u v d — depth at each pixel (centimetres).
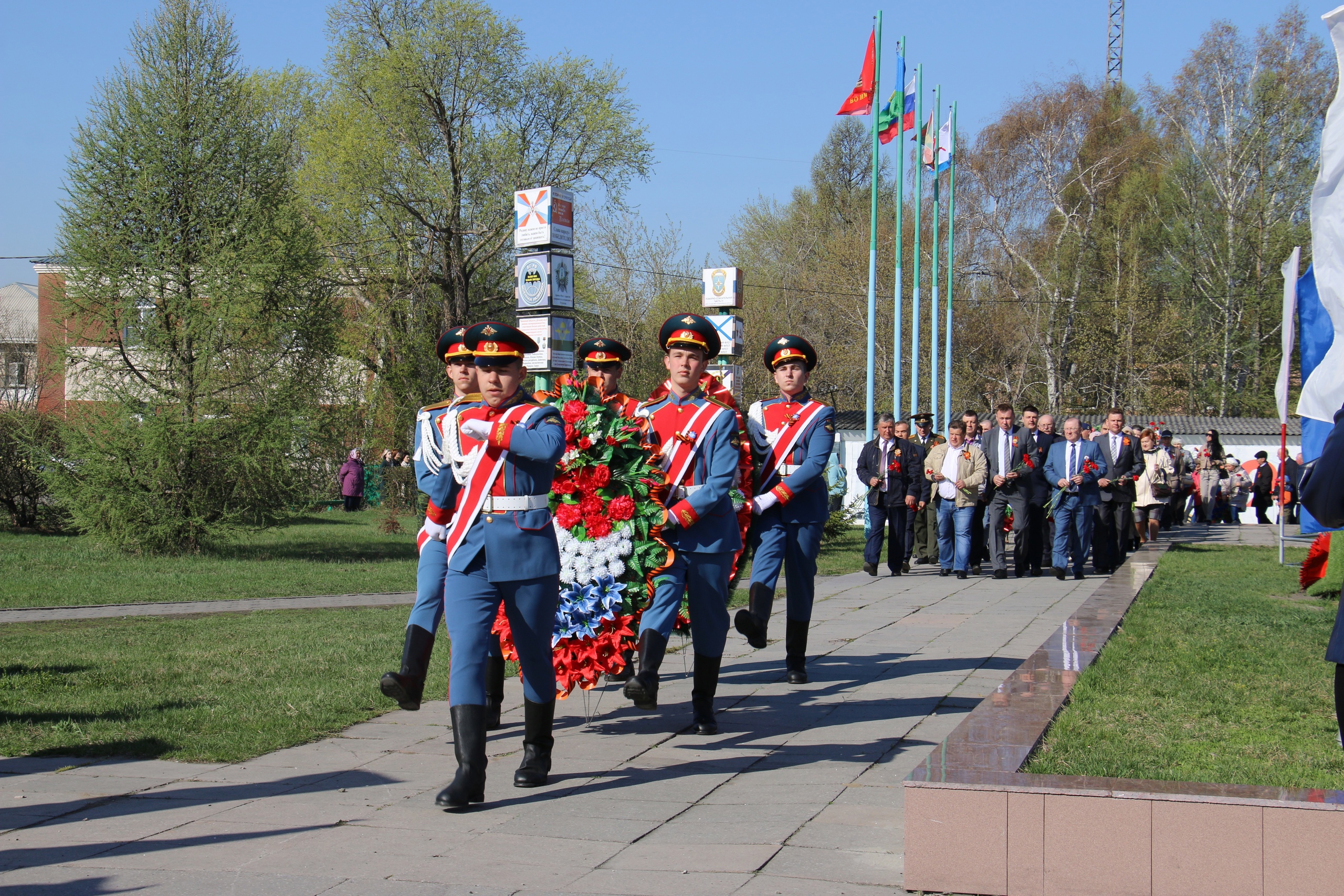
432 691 751
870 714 676
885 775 544
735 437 653
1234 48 4306
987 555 1730
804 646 777
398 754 592
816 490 755
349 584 1579
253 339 2009
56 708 691
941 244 4481
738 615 712
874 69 2348
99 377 1988
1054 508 1476
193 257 1988
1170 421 3347
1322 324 1208
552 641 589
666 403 666
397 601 1388
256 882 406
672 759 581
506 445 500
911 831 392
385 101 3102
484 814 489
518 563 512
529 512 516
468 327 533
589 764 573
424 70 3111
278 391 2023
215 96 2016
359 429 3291
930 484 1672
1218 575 1387
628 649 631
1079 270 4334
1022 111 4569
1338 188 842
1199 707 619
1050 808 382
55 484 1984
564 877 409
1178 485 2441
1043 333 4453
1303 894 359
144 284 1964
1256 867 363
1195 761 510
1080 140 4541
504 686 742
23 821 478
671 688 774
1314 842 358
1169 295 4425
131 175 1962
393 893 394
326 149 3094
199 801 507
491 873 414
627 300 4034
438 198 3161
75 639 1010
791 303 4734
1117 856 376
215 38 2027
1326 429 1143
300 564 1873
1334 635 378
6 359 2911
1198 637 859
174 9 2000
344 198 3073
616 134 3294
